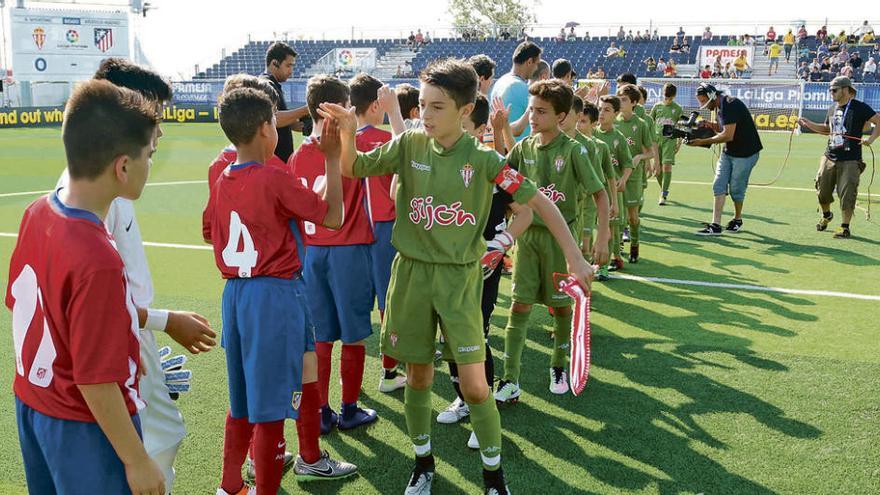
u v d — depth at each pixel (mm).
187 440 3549
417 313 2938
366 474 3295
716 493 3090
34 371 1819
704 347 4871
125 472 1879
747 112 8609
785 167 15656
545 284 3994
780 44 34125
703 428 3684
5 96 31281
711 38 36219
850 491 3092
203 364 4504
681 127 9539
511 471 3279
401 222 2971
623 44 36844
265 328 2713
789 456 3389
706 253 7871
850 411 3863
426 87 2748
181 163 15945
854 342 4957
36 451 1907
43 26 32094
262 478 2805
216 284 6340
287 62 6348
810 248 8078
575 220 4199
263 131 2721
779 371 4430
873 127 8391
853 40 33375
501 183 2805
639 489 3127
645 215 10258
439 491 3139
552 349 4910
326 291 3654
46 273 1738
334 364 4629
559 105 4082
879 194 12070
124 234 2518
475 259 2924
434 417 3859
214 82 31453
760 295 6191
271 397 2732
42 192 11656
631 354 4754
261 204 2680
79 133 1735
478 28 39844
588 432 3660
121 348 1753
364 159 2902
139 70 2705
